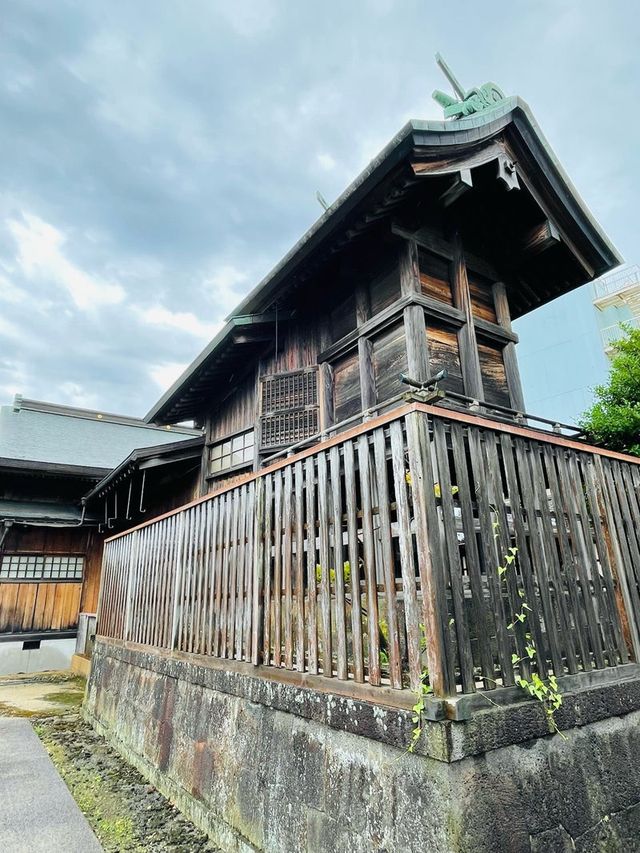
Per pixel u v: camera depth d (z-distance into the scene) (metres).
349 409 6.40
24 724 6.64
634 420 6.71
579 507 3.46
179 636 4.86
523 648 2.64
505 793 2.21
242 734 3.51
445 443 2.67
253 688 3.49
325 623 2.99
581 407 19.78
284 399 7.32
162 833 3.62
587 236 6.77
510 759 2.30
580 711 2.74
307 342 7.33
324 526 3.16
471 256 6.60
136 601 6.11
